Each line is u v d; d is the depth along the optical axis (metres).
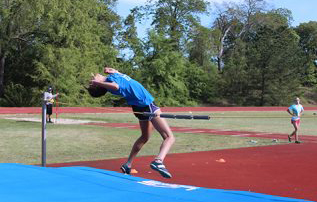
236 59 65.25
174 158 10.19
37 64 40.56
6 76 45.44
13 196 4.39
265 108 51.22
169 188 5.00
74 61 42.00
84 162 9.27
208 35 63.75
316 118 31.78
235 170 8.53
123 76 5.78
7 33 40.09
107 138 14.51
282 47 62.62
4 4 38.44
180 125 22.19
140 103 5.77
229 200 4.40
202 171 8.38
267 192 6.54
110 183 5.21
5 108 33.75
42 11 37.94
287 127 21.78
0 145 12.10
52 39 42.62
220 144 13.55
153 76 54.06
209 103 62.84
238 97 63.16
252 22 71.94
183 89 56.84
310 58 73.50
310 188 6.86
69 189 4.80
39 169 6.05
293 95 62.66
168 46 54.34
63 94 41.06
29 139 13.73
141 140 6.36
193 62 63.91
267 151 11.76
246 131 18.80
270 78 62.12
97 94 5.92
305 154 11.12
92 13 46.94
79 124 20.80
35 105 41.34
